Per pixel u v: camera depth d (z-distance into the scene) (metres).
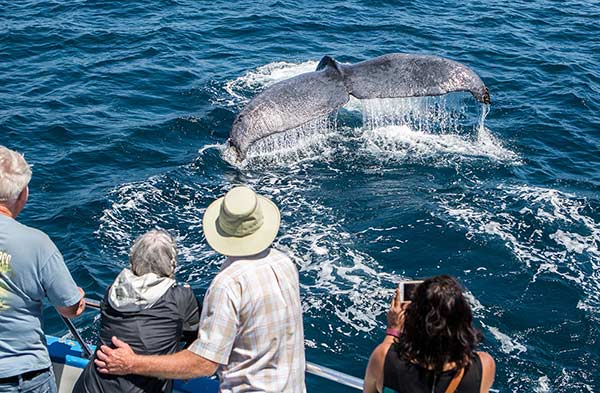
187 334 6.21
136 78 25.41
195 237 17.14
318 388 13.20
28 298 5.84
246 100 24.19
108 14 30.83
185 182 19.27
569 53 28.78
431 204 18.20
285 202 18.27
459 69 19.50
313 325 14.38
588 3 34.44
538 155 20.95
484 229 17.25
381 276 15.72
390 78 19.39
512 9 33.25
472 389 5.25
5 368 5.88
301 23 30.81
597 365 13.67
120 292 6.04
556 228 17.41
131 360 5.80
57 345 7.17
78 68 26.06
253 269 5.70
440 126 21.98
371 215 17.78
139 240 6.15
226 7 32.09
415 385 5.29
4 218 5.78
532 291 15.37
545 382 13.29
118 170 19.98
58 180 19.41
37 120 22.38
